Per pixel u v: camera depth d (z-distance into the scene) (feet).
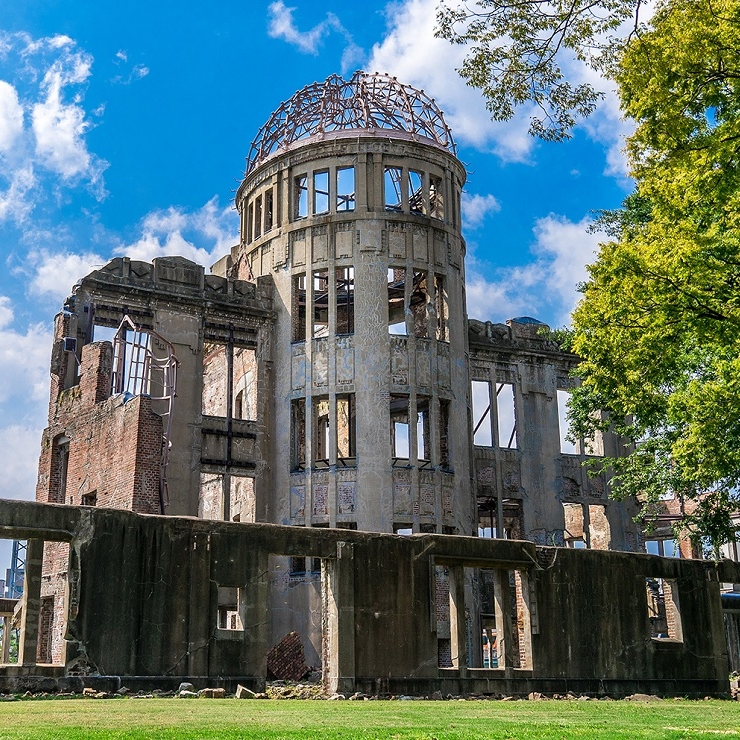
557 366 145.79
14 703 48.78
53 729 33.99
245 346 123.75
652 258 61.67
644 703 63.98
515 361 142.41
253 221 131.95
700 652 85.30
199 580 64.28
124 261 118.52
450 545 73.20
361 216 122.31
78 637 59.47
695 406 72.84
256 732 34.24
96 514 61.72
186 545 64.39
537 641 75.72
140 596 62.08
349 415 129.29
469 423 127.44
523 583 77.05
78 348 114.21
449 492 118.93
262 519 119.14
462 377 124.88
